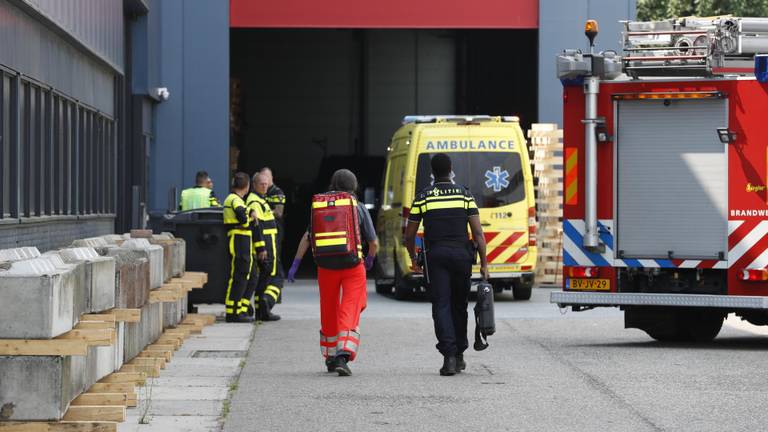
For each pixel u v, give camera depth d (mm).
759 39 27078
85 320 17312
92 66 41438
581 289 27828
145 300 22922
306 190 71250
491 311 22688
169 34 51812
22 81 31125
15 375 15242
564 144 27906
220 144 51875
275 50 79062
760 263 26828
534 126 47812
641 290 27844
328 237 22578
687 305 26391
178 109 51812
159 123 51781
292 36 79062
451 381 21766
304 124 79312
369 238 22844
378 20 52656
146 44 48781
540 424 17422
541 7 52469
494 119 40531
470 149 40062
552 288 47250
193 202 39719
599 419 17812
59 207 36000
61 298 15641
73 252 18703
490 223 39969
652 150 27391
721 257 27000
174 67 51844
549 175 47812
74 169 38531
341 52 79250
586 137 27625
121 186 46938
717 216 27047
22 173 31531
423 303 40219
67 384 15844
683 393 20234
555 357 25234
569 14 52469
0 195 29125
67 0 34812
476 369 23391
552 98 52469
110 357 19266
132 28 48719
